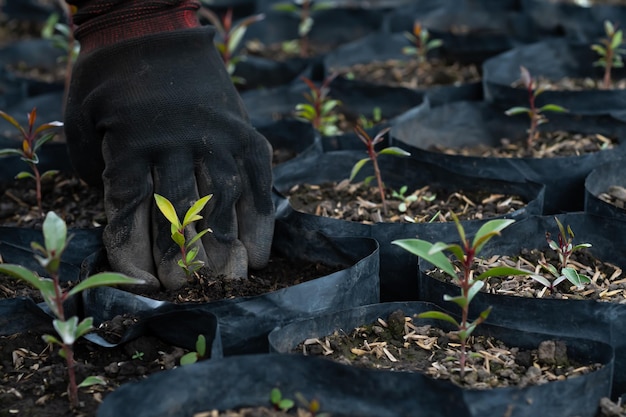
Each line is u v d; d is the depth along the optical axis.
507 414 0.78
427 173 0.98
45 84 1.17
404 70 1.19
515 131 1.06
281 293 0.84
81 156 0.91
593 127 1.04
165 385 0.79
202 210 0.88
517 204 0.95
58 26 1.12
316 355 0.83
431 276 0.88
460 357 0.82
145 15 0.88
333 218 0.92
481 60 1.21
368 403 0.79
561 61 1.17
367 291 0.88
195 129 0.88
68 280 0.90
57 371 0.82
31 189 1.01
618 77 1.15
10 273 0.79
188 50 0.89
